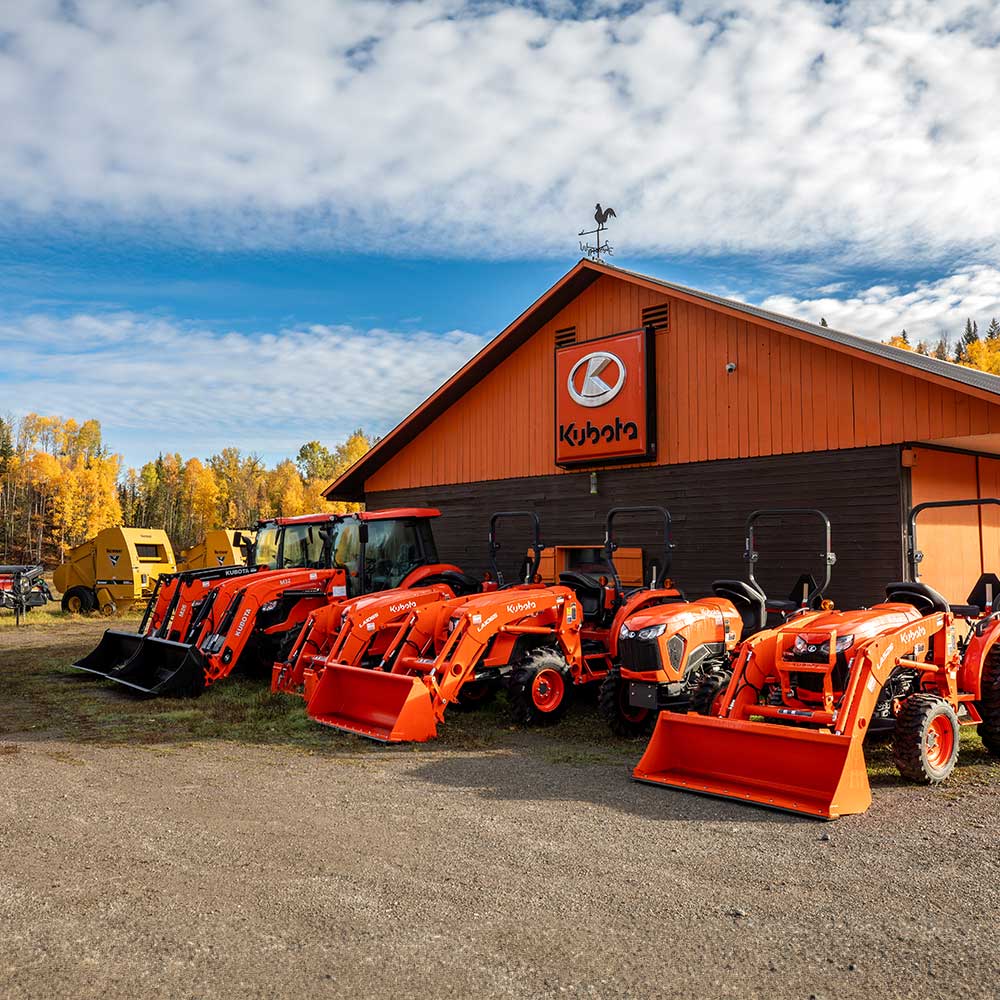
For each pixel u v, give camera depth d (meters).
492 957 3.80
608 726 8.78
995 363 94.31
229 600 11.53
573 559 14.44
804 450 11.58
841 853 5.09
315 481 117.81
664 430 13.30
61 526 79.12
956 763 7.20
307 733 8.52
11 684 11.90
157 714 9.58
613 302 14.09
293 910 4.29
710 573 12.60
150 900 4.41
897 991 3.50
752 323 12.12
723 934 4.02
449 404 16.69
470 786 6.62
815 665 6.59
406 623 9.15
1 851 5.14
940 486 11.34
